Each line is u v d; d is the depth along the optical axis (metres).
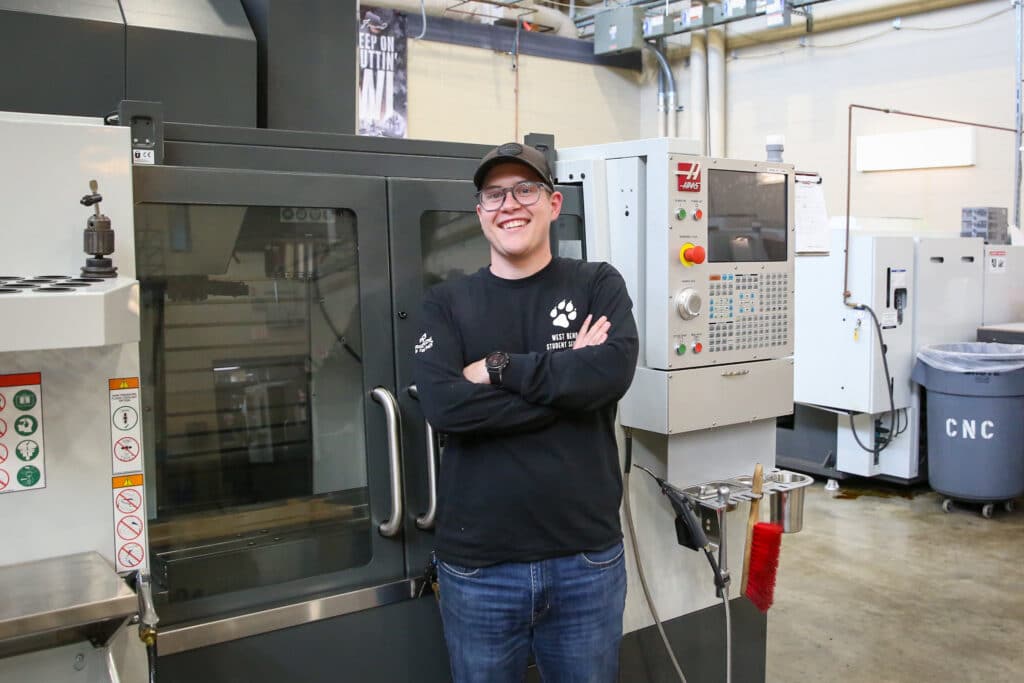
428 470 1.75
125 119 1.49
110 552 1.30
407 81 6.35
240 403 1.65
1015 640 2.99
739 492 2.01
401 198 1.75
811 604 3.30
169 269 1.55
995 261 4.86
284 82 1.91
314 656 1.65
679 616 2.16
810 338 4.62
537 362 1.48
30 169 1.27
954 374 4.16
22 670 1.09
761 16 6.32
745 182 2.05
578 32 7.33
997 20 5.17
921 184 5.61
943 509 4.42
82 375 1.26
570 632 1.56
